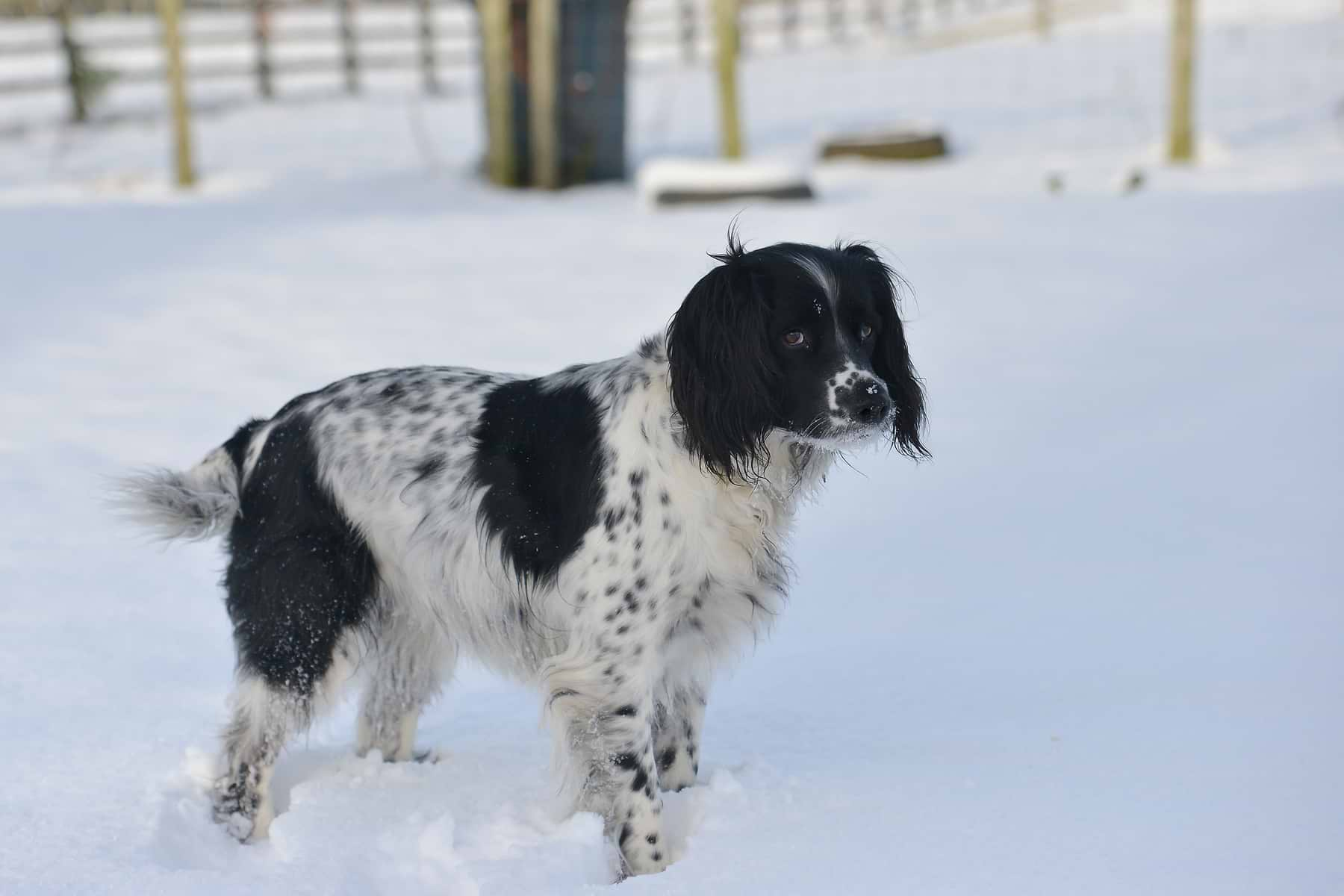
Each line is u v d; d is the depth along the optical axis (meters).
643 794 3.90
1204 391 8.18
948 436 7.71
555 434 4.10
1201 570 5.57
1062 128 21.42
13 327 9.77
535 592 4.06
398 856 3.74
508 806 4.00
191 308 10.52
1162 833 3.54
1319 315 9.67
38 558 5.84
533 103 17.73
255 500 4.33
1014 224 13.95
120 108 25.48
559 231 14.21
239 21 34.81
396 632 4.46
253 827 4.08
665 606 3.93
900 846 3.59
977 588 5.59
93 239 13.20
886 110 24.67
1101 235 13.15
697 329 3.95
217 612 5.46
